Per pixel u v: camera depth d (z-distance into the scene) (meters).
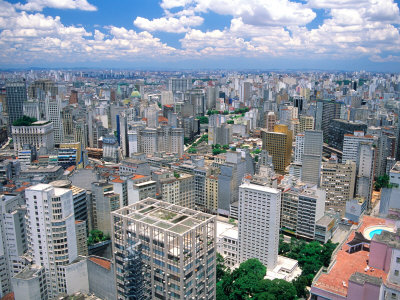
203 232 190.12
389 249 195.25
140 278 189.75
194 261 185.50
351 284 176.25
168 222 190.50
